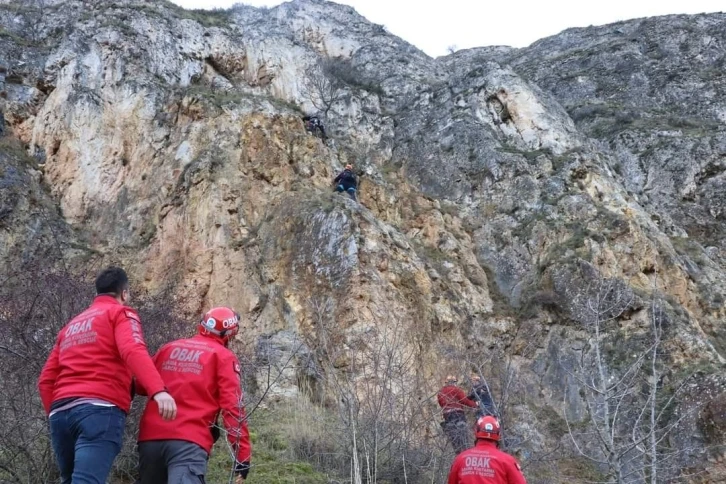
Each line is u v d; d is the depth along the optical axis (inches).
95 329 182.9
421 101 893.8
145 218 601.0
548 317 627.2
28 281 349.7
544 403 571.8
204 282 557.3
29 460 244.4
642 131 1017.5
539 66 1253.1
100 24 703.7
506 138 808.9
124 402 182.1
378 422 311.6
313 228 559.8
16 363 248.8
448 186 772.6
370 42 1045.2
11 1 813.2
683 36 1245.7
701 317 700.0
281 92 768.3
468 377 389.4
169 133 645.3
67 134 641.0
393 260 558.3
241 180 606.2
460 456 251.1
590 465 485.7
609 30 1333.7
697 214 935.7
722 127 1055.0
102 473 171.5
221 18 831.1
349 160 698.8
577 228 683.4
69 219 607.5
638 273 665.6
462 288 629.3
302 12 1087.0
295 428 360.5
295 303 531.5
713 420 518.6
